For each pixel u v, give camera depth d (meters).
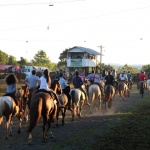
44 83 11.23
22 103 13.16
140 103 24.70
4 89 34.00
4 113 11.05
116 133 12.91
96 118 17.02
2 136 12.05
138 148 10.63
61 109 14.86
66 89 15.13
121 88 27.31
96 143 11.21
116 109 21.03
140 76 33.19
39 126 14.22
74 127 14.29
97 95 19.42
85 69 65.44
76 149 10.36
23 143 11.02
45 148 10.41
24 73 52.41
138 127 14.23
